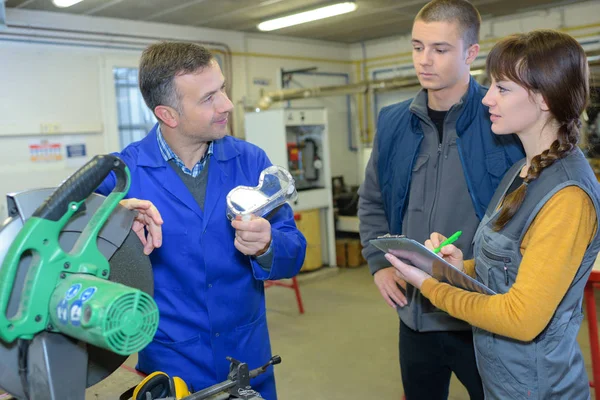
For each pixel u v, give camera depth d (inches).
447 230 61.6
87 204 36.2
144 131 219.8
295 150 226.5
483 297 42.6
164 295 52.4
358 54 302.4
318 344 147.8
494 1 214.4
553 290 38.8
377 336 151.6
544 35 42.2
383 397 115.7
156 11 200.5
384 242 46.5
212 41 240.1
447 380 67.3
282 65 270.8
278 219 54.7
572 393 44.2
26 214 34.2
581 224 39.4
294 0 194.9
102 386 46.1
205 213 51.7
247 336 54.2
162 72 46.9
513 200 43.3
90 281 32.2
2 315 30.9
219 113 48.6
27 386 34.7
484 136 60.0
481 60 251.1
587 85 42.5
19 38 183.5
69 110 195.8
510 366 44.9
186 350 51.8
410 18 235.1
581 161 41.9
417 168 64.1
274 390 57.4
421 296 63.8
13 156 183.0
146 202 42.6
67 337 34.2
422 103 63.1
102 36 204.4
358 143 307.0
